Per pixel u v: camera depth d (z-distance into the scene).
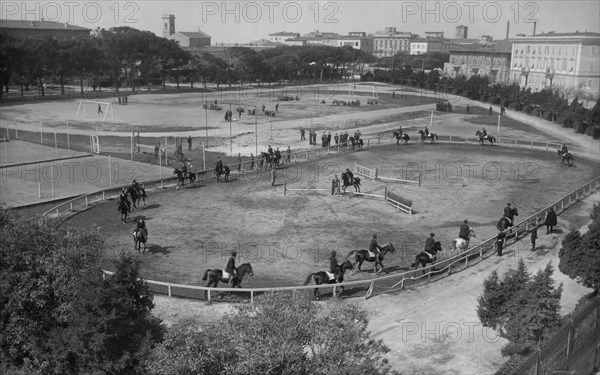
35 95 158.88
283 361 17.55
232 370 17.48
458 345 27.64
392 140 91.75
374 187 61.22
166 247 42.03
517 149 85.62
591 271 30.73
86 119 113.19
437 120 118.75
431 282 36.00
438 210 52.97
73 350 21.09
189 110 130.50
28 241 24.44
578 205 55.34
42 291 23.06
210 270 33.34
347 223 48.78
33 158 73.25
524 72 166.00
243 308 20.02
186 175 60.91
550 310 24.58
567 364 24.17
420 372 25.22
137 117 117.38
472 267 38.81
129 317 21.52
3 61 139.25
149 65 180.25
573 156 77.62
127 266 22.09
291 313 18.89
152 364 18.58
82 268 23.80
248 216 50.38
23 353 23.38
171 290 34.12
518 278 26.41
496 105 150.25
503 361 26.14
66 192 56.72
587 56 138.88
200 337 18.36
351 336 18.95
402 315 31.08
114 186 59.69
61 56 151.62
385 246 38.34
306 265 38.94
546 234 46.19
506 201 56.34
